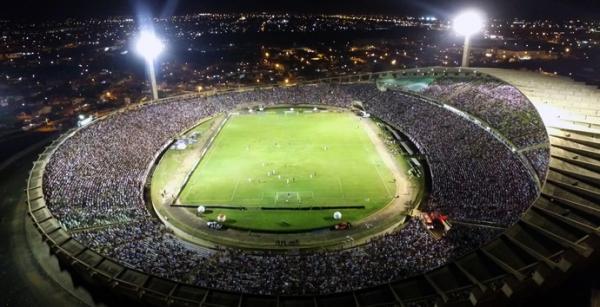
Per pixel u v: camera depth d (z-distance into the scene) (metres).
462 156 51.44
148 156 58.41
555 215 28.11
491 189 41.28
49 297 26.73
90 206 40.66
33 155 54.03
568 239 26.44
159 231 37.69
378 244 32.81
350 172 55.41
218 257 32.06
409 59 148.25
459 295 22.97
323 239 39.59
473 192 41.50
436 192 43.34
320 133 72.38
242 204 46.97
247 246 38.47
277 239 39.75
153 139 64.44
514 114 54.69
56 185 43.16
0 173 48.44
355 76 98.62
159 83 126.44
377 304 23.27
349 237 39.84
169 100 81.25
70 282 28.22
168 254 32.34
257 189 50.72
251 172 55.97
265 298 24.66
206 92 90.00
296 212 45.00
